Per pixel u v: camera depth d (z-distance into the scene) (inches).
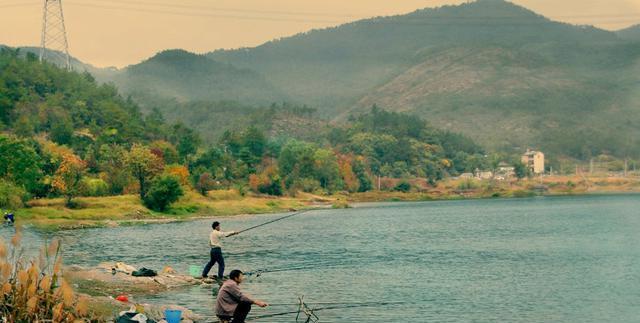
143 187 5398.6
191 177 6884.8
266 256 2331.4
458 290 1563.7
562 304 1395.2
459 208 7298.2
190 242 2847.0
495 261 2204.7
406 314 1277.1
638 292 1551.4
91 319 895.1
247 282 1678.2
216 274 1747.0
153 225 4222.4
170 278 1553.9
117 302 1170.0
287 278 1752.0
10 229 3002.0
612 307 1373.0
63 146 7155.5
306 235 3459.6
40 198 4835.1
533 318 1256.8
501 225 4271.7
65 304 848.3
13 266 908.6
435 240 3102.9
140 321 967.0
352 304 1368.1
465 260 2223.2
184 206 5610.2
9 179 4503.0
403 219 5123.0
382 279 1743.4
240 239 3184.1
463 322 1213.1
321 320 1208.8
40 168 5364.2
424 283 1676.9
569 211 6200.8
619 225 4146.2
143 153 5413.4
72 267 1534.2
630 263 2138.3
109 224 4195.4
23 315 816.3
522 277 1807.3
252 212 6181.1
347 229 3951.8
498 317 1264.8
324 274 1840.6
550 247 2723.9
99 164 6515.8
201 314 1191.6
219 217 5428.2
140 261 2081.7
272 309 1302.9
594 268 2012.8
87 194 5315.0
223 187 7381.9
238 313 999.0
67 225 3900.1
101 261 2047.2
